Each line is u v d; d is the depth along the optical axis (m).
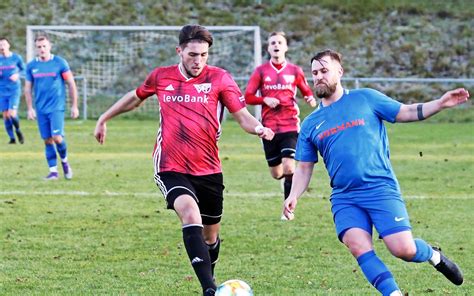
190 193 16.52
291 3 85.06
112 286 18.64
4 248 22.61
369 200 15.35
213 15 82.94
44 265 20.67
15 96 49.59
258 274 19.81
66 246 22.92
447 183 36.03
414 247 15.25
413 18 83.31
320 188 34.50
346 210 15.48
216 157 17.31
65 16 82.12
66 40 78.50
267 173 38.72
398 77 76.00
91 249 22.56
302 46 79.31
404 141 53.47
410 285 18.81
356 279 19.34
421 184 35.72
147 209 28.95
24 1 84.00
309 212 28.53
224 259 21.42
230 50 79.31
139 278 19.42
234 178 37.03
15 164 41.12
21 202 30.17
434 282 19.11
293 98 29.69
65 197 31.41
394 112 15.65
